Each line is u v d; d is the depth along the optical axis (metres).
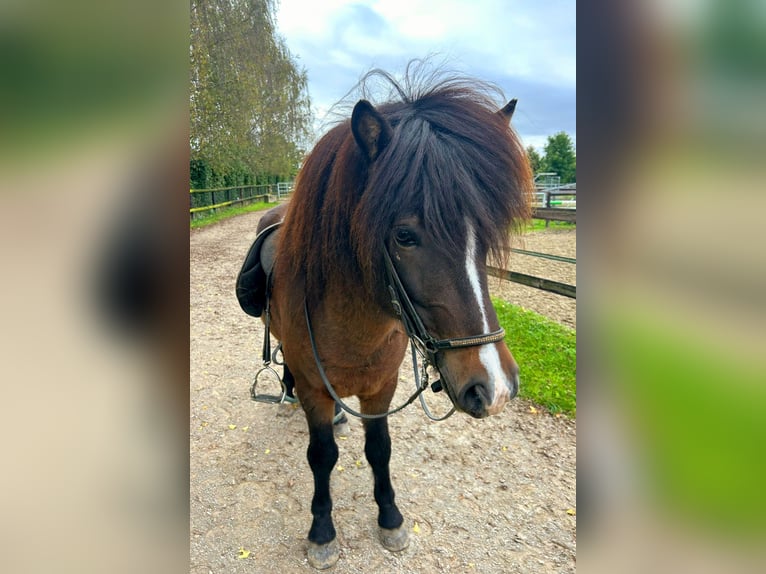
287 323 2.06
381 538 2.36
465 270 1.40
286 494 2.72
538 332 5.16
